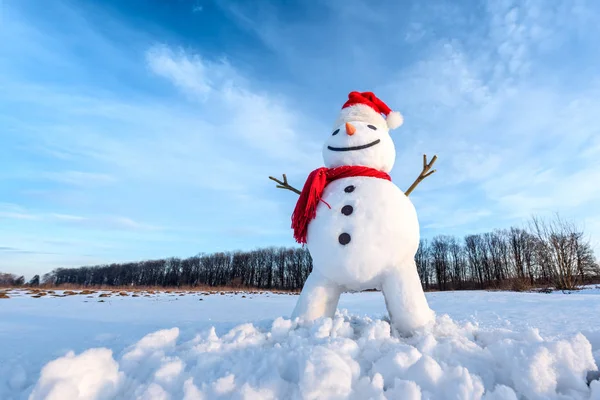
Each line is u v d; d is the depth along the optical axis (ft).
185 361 7.88
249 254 187.21
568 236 77.10
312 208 10.88
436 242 165.37
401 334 9.68
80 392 6.53
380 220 9.98
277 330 9.47
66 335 17.74
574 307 31.89
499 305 35.42
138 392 6.59
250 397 6.04
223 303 43.29
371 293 71.82
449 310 32.17
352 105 12.63
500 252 143.02
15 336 17.49
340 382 6.18
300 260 174.09
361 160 11.47
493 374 7.12
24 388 7.90
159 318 26.73
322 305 10.56
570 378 6.68
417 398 5.90
